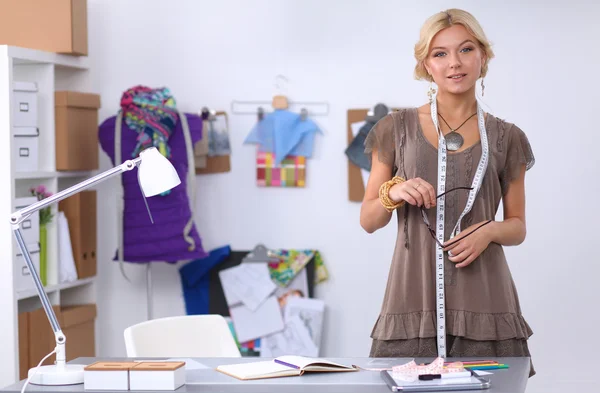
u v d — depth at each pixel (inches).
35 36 155.0
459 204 97.7
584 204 163.8
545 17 163.2
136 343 105.0
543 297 165.3
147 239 154.4
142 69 172.6
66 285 157.0
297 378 84.4
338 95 168.2
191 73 171.6
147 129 152.9
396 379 80.1
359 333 170.4
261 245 170.9
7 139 136.9
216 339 111.9
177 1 171.3
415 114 101.5
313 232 170.6
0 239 137.9
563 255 164.7
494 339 95.7
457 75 97.2
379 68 167.0
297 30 168.9
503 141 100.0
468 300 96.2
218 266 172.6
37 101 149.8
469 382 78.7
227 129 170.2
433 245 97.7
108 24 173.0
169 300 174.1
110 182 173.9
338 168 169.3
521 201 102.2
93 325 168.9
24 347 142.4
